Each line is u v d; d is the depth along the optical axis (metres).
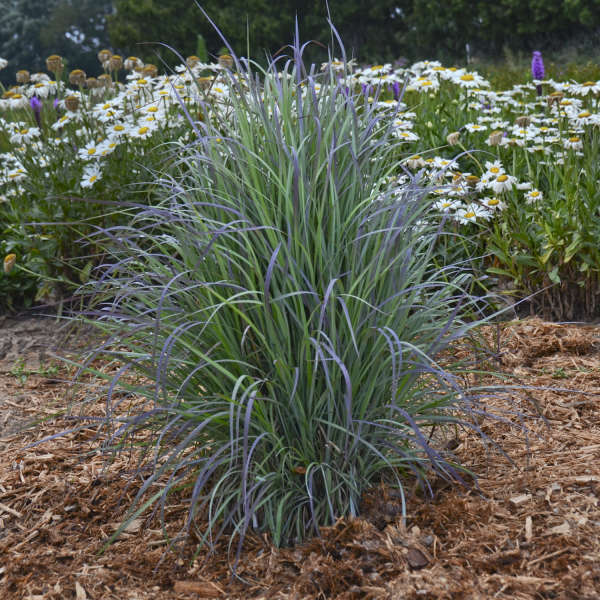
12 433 3.43
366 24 27.16
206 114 2.37
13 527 2.56
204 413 2.21
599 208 4.43
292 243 2.16
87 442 3.22
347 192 2.31
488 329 4.14
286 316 2.14
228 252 2.20
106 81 5.39
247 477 2.30
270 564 2.17
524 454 2.78
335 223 2.20
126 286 2.36
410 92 6.61
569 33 22.92
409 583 2.01
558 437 2.93
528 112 5.86
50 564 2.31
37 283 5.04
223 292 2.24
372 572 2.08
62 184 4.73
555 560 2.07
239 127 2.37
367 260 2.28
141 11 28.02
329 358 2.15
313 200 2.17
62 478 2.87
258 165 2.28
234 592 2.10
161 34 28.44
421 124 5.53
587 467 2.61
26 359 4.43
